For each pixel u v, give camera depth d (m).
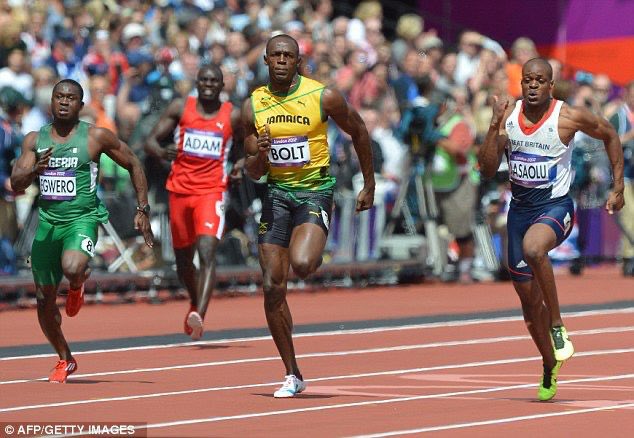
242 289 65.62
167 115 48.56
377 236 69.75
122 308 59.56
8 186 59.16
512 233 33.75
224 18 75.81
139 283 61.84
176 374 38.41
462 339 47.06
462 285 70.31
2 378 37.66
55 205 36.75
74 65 70.06
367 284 69.88
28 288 59.22
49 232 36.75
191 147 47.91
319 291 67.44
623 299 62.19
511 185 34.03
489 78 78.00
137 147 61.31
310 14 81.56
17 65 65.00
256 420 29.80
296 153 33.62
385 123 71.69
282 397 33.41
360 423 29.34
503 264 72.44
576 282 72.00
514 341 46.38
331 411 31.17
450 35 87.56
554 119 33.25
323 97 33.59
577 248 77.44
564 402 32.59
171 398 33.47
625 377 37.22
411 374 38.03
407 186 69.88
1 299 59.06
